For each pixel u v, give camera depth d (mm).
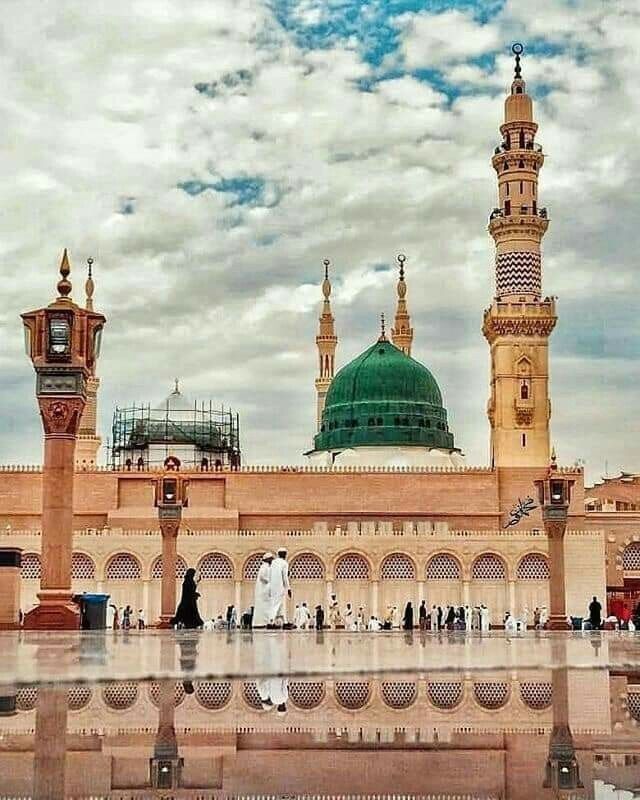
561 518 65688
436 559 99438
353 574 99000
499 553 99125
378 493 111062
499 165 115188
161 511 62062
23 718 11156
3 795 7543
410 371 129875
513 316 112062
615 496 121938
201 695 13227
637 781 8141
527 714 11688
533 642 29359
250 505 110375
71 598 34812
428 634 41062
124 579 97250
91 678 13469
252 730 10539
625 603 107750
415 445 125812
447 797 7586
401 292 146000
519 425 112188
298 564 98750
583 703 12633
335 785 7988
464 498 111125
